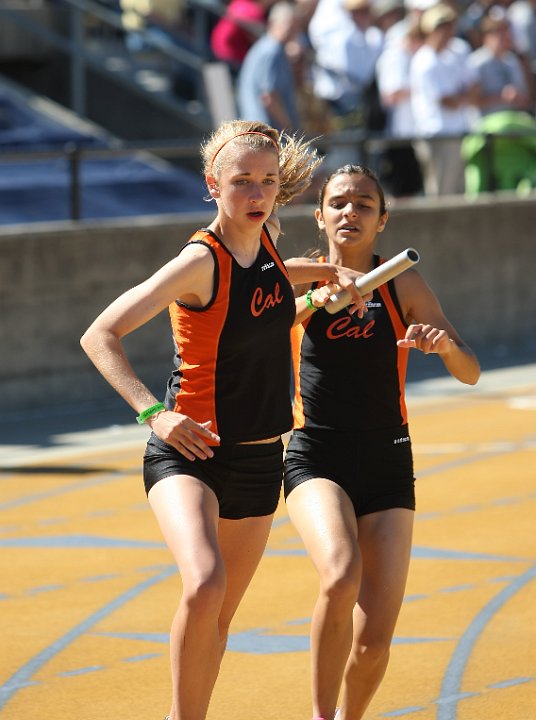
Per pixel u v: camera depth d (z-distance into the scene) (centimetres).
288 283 1659
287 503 1752
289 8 5212
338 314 1777
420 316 1794
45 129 5972
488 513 3031
